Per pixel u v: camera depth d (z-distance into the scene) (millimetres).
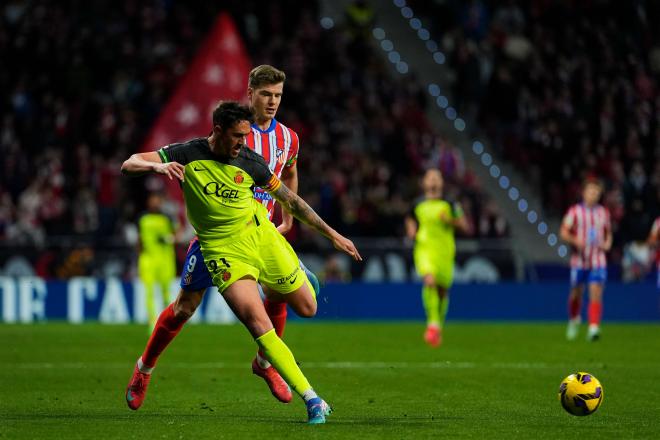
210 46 56375
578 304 41656
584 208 41250
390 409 20672
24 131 62031
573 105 67438
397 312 52750
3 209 55000
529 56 69562
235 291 18125
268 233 18703
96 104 62906
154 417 19297
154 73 65750
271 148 20438
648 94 68875
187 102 56062
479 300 53094
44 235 54625
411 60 75562
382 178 60188
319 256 53094
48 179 57094
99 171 57188
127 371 28141
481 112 68312
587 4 72125
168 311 19594
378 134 64438
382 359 32156
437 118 70125
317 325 48625
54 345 36625
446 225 38094
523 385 25078
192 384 25250
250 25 71125
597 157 64312
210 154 18219
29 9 68500
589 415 19484
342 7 78188
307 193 58594
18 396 22750
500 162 67438
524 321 52906
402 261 53281
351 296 52562
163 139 55906
